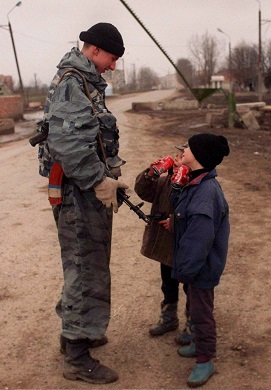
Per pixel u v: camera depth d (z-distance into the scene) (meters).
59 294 4.74
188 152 3.26
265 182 9.44
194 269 3.15
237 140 16.48
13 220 7.35
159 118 32.38
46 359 3.66
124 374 3.45
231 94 20.36
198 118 27.92
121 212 7.50
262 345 3.74
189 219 3.19
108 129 3.27
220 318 4.16
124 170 11.14
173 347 3.76
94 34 3.22
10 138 23.45
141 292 4.72
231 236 6.20
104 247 3.33
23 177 11.06
